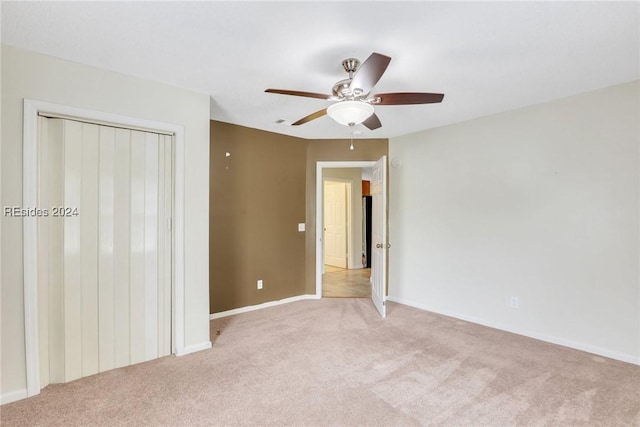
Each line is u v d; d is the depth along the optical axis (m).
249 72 2.57
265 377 2.48
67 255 2.42
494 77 2.64
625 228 2.77
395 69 2.49
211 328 3.54
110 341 2.59
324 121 3.95
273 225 4.47
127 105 2.61
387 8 1.75
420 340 3.21
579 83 2.77
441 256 4.11
